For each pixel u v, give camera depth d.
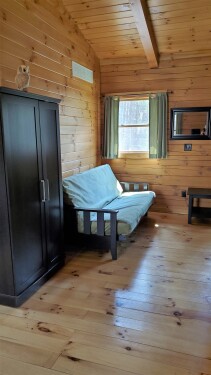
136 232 3.79
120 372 1.58
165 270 2.74
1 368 1.62
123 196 4.19
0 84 2.40
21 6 2.63
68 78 3.60
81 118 4.04
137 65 4.46
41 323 1.99
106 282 2.54
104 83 4.68
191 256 3.04
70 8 3.42
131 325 1.96
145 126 4.62
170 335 1.85
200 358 1.67
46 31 3.05
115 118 4.64
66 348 1.76
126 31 3.83
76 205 3.11
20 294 2.22
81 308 2.16
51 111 2.57
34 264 2.40
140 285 2.47
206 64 4.16
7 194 2.04
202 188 4.44
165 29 3.71
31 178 2.31
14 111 2.07
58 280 2.59
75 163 3.94
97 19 3.61
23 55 2.69
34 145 2.33
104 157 4.79
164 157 4.50
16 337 1.86
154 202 4.74
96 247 3.06
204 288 2.42
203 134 4.33
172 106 4.41
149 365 1.62
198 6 3.25
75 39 3.73
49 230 2.61
